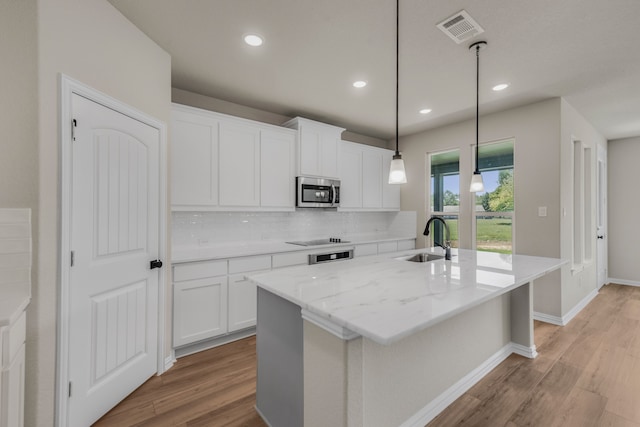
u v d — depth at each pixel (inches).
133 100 79.6
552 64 100.8
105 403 71.2
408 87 119.2
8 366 46.5
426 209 182.9
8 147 54.6
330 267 77.9
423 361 69.8
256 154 129.2
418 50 92.3
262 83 115.6
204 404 75.7
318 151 149.9
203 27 81.2
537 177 134.6
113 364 73.8
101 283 70.0
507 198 150.5
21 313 52.3
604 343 111.2
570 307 139.3
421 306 46.8
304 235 163.0
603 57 96.0
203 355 101.9
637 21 77.3
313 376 51.1
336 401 46.7
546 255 131.8
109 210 72.2
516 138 141.3
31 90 55.7
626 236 199.6
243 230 138.9
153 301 87.4
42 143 56.9
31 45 55.7
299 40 87.4
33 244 56.3
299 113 149.8
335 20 78.3
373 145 196.7
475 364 87.1
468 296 52.1
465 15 75.6
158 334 89.4
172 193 105.9
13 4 55.0
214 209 116.6
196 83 115.3
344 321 40.9
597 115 153.0
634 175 196.5
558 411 73.2
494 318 95.2
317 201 147.2
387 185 189.0
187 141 109.8
